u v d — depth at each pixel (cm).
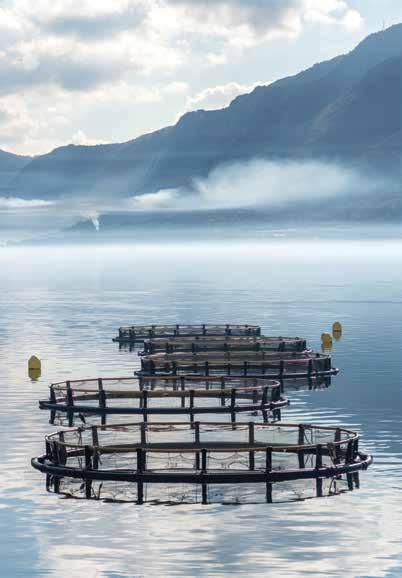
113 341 11612
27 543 4047
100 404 6862
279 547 3991
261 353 9319
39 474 5066
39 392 7769
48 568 3775
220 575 3706
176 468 5103
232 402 6812
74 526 4259
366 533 4138
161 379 7400
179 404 7288
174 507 4531
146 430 5625
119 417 6812
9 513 4431
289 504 4550
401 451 5516
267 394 7388
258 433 6009
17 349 10831
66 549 3981
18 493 4728
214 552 3938
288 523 4288
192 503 4591
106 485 4856
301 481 4934
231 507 4519
